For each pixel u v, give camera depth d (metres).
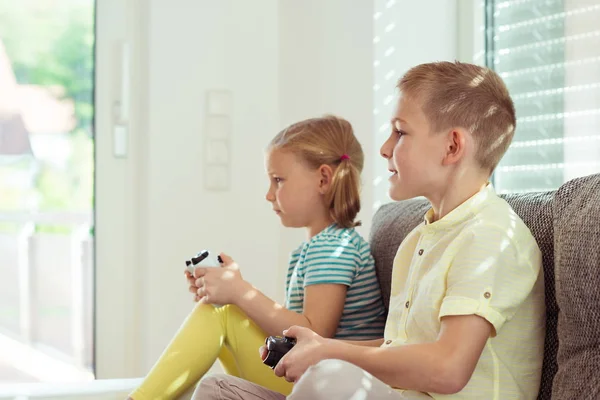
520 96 2.08
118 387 1.48
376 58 2.17
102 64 2.50
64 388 1.46
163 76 2.46
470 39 2.20
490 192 1.24
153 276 2.46
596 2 1.81
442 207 1.25
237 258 2.53
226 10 2.52
